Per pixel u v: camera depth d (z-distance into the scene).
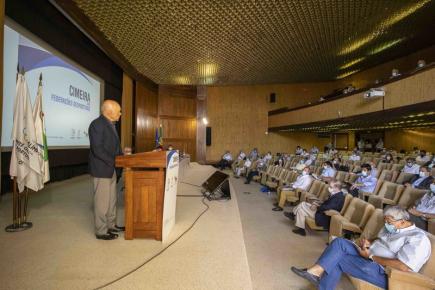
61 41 6.76
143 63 10.23
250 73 12.30
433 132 15.23
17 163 3.22
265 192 8.55
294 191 6.23
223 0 6.17
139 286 1.95
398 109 7.73
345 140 17.41
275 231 4.68
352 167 8.90
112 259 2.35
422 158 8.96
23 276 2.05
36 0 5.71
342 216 3.76
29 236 2.88
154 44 8.42
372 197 5.23
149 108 13.38
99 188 2.78
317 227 4.12
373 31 8.83
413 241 2.25
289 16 7.10
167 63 10.33
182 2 6.13
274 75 13.10
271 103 16.94
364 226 3.36
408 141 15.23
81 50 7.83
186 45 8.60
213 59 10.02
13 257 2.36
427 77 6.73
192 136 15.54
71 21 6.88
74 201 4.77
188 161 9.66
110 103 2.87
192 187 6.19
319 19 7.38
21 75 3.36
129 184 2.77
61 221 3.44
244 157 14.77
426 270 2.17
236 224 3.37
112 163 2.82
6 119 4.91
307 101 16.83
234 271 2.19
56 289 1.89
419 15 7.90
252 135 16.86
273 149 16.92
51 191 5.89
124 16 6.59
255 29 7.71
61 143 6.88
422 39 10.40
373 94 8.36
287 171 7.95
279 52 9.77
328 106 11.47
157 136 12.99
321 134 17.39
